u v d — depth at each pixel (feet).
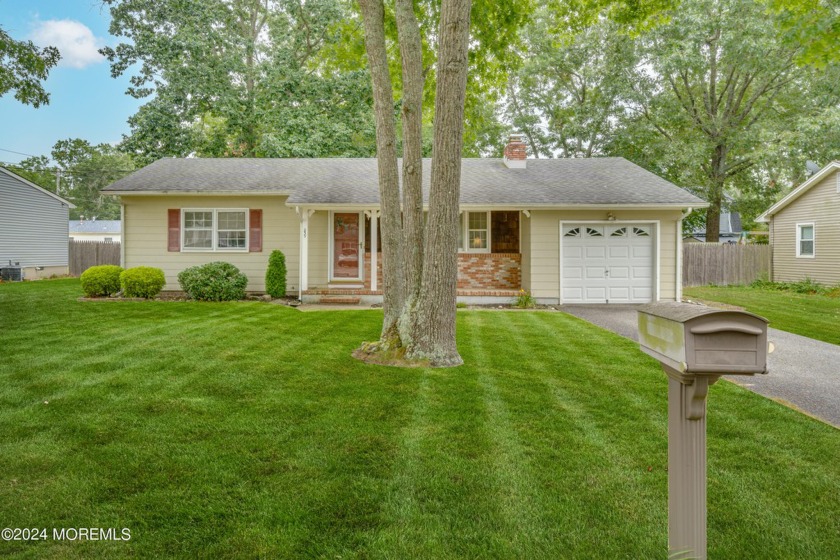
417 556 7.37
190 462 10.43
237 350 21.21
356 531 8.00
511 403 14.73
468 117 37.47
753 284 60.75
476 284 44.73
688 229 97.35
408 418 13.34
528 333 26.89
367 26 21.39
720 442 12.09
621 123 76.02
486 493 9.30
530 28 73.82
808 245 56.08
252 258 43.39
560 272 40.19
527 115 85.97
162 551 7.43
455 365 19.35
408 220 20.26
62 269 68.74
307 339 24.09
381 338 20.99
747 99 75.00
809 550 7.77
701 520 5.62
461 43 18.56
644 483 9.74
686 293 52.08
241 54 64.80
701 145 64.85
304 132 61.11
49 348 20.97
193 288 38.93
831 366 20.48
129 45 59.16
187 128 62.23
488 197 39.99
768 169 70.54
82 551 7.39
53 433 11.85
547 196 40.01
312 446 11.39
